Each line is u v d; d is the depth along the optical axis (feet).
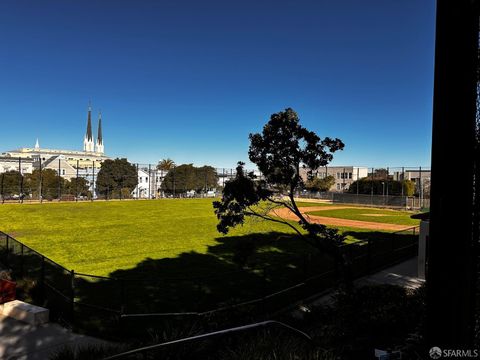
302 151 36.65
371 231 87.61
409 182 187.42
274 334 16.10
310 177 39.24
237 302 32.24
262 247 60.85
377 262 50.34
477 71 8.23
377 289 27.48
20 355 22.93
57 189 165.48
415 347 14.99
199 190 221.66
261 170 37.35
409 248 61.00
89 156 472.03
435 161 8.34
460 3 7.99
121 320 27.27
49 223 87.40
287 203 40.91
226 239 69.41
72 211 111.55
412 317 21.33
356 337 20.27
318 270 45.57
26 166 233.35
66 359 19.85
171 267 47.21
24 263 38.11
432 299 8.45
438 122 8.26
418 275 43.80
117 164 198.70
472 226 8.31
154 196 206.90
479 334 9.71
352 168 281.33
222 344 18.04
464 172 8.04
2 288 30.04
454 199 8.09
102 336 25.85
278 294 35.99
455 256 8.11
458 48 8.02
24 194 158.40
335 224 102.42
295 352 14.38
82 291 36.27
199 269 46.21
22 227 80.94
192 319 27.76
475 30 8.09
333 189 290.76
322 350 14.98
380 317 21.77
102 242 65.00
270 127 36.58
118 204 138.51
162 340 18.76
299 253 56.18
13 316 28.71
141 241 66.39
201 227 85.61
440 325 8.31
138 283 39.17
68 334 26.09
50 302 31.42
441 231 8.25
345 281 35.14
